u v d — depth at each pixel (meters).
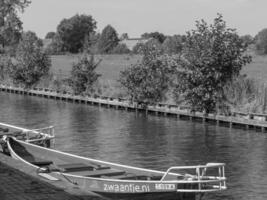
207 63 30.91
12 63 60.94
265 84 31.25
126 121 31.59
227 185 15.30
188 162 18.73
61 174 13.53
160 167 17.89
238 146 22.20
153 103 36.44
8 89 60.03
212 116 30.53
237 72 32.03
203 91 31.25
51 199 9.23
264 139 24.19
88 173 13.95
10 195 9.52
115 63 87.00
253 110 29.89
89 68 45.75
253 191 14.63
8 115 35.03
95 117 33.81
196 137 24.91
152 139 24.19
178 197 12.23
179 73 32.44
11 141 18.22
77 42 151.88
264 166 17.97
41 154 17.27
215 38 31.39
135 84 37.22
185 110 33.19
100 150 21.25
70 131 27.00
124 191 12.74
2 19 42.22
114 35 135.38
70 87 49.19
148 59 37.00
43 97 51.53
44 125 29.72
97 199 9.33
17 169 12.20
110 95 42.66
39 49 58.44
